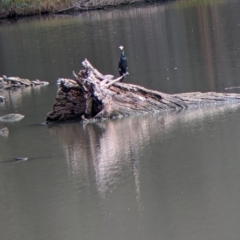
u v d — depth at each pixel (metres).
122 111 34.19
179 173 24.14
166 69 49.47
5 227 21.05
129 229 19.80
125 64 37.12
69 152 28.58
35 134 32.72
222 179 23.06
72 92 34.44
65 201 22.62
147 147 28.05
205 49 57.06
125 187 23.30
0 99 43.31
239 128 29.44
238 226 19.25
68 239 19.61
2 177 26.00
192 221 19.88
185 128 30.52
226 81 42.00
